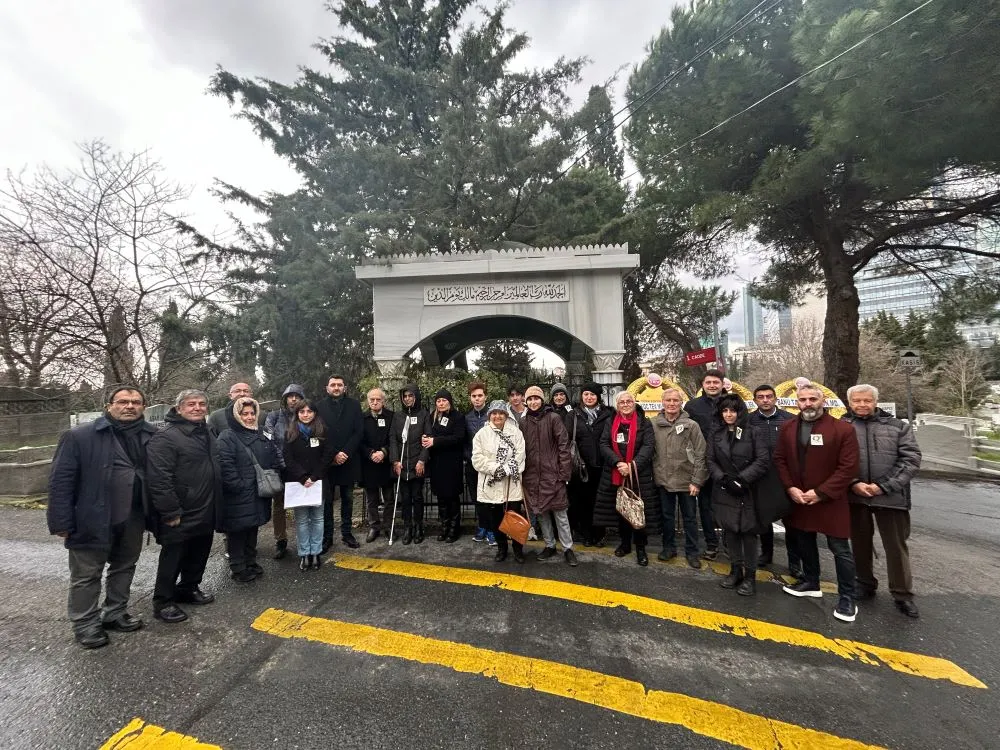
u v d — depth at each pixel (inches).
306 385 427.2
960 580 164.4
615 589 155.0
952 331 518.3
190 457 138.5
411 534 200.5
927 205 394.3
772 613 139.4
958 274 451.8
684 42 406.3
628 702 98.7
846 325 414.3
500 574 166.9
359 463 197.0
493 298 255.6
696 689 103.3
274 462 171.0
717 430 159.2
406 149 434.6
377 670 110.0
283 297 387.5
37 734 89.8
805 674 109.1
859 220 408.5
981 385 890.1
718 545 188.2
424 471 196.5
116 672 110.0
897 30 224.7
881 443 143.6
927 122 253.4
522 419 186.2
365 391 259.3
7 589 159.5
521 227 415.5
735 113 370.9
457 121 366.0
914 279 517.3
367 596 149.9
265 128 415.2
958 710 96.6
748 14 360.2
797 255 505.0
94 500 122.5
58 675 108.7
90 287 385.1
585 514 199.6
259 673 109.1
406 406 203.8
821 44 286.4
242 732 90.1
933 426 456.1
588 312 252.7
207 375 423.2
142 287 417.4
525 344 529.0
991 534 222.2
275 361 409.4
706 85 385.7
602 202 484.1
